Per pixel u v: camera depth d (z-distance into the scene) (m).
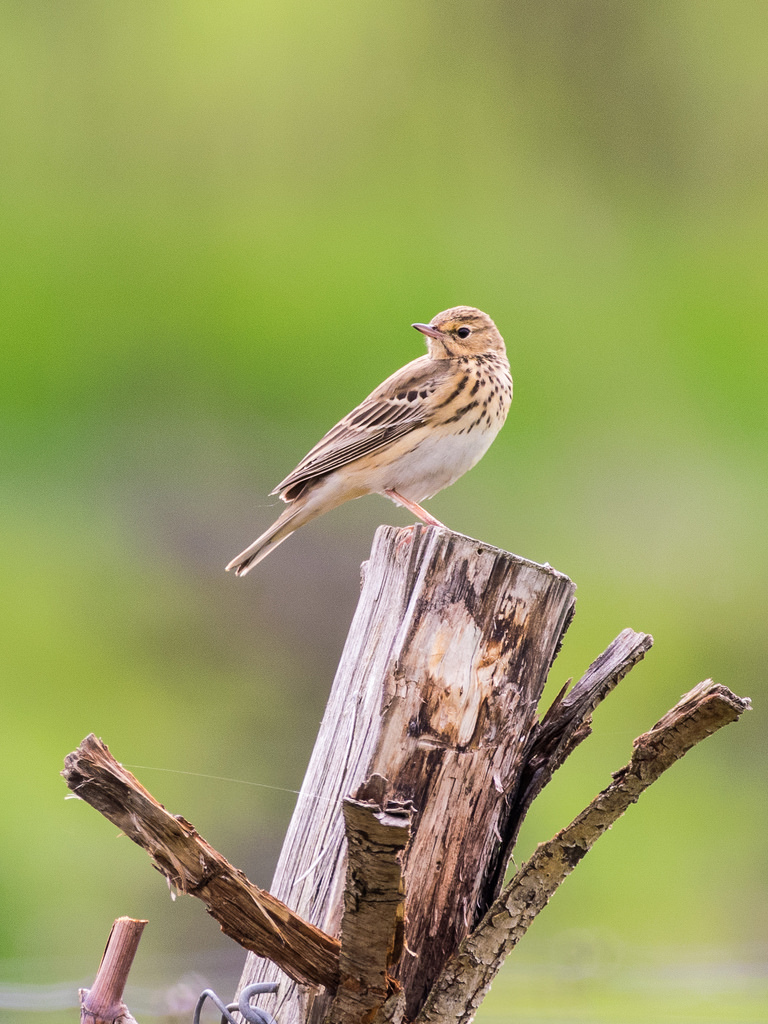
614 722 15.16
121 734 15.45
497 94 24.94
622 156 24.72
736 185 24.50
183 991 6.71
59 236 22.00
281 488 8.43
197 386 20.11
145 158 23.81
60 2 24.05
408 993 4.18
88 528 17.81
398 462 8.40
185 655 16.36
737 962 8.21
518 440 18.92
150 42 24.30
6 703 15.50
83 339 20.44
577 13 24.92
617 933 11.61
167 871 3.87
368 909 3.69
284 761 15.45
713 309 21.17
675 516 18.16
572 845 4.06
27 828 13.26
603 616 17.05
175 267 21.48
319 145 24.22
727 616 17.23
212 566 17.20
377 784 3.57
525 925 4.09
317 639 16.06
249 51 24.42
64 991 6.73
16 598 16.62
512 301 21.28
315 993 4.13
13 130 23.47
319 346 20.42
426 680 4.26
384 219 23.06
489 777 4.27
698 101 24.94
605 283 21.89
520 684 4.30
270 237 22.22
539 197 24.03
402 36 24.75
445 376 8.48
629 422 19.55
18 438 19.09
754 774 14.68
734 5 25.11
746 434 19.27
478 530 17.81
